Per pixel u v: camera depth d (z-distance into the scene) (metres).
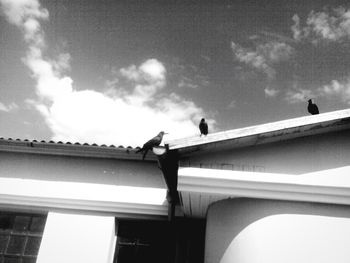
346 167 5.52
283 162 5.54
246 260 4.74
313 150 5.67
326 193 4.91
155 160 7.33
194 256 6.61
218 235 5.19
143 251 6.76
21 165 7.43
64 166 7.39
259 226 4.89
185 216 6.77
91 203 6.93
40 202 7.02
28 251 6.80
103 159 7.45
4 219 7.13
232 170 5.41
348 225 4.85
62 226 6.75
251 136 5.38
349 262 4.61
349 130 5.86
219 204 5.42
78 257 6.42
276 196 5.00
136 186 7.09
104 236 6.64
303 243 4.72
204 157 5.49
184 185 5.08
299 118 5.46
